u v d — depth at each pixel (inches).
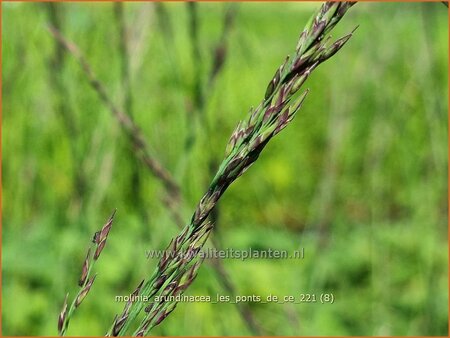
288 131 31.0
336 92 19.3
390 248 22.0
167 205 10.1
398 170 23.4
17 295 18.5
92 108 15.2
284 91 4.7
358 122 23.8
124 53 12.4
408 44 19.5
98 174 14.6
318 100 32.7
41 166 18.5
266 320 18.2
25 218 19.3
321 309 19.7
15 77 16.8
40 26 15.8
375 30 18.5
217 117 15.7
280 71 4.7
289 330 17.3
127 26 12.9
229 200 27.3
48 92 16.6
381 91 19.8
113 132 14.2
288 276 20.4
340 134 19.8
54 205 19.4
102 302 18.3
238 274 20.0
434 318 18.5
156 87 16.4
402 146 21.8
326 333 19.0
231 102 27.0
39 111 17.6
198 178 12.8
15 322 18.1
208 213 5.0
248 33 20.0
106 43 15.7
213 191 5.0
